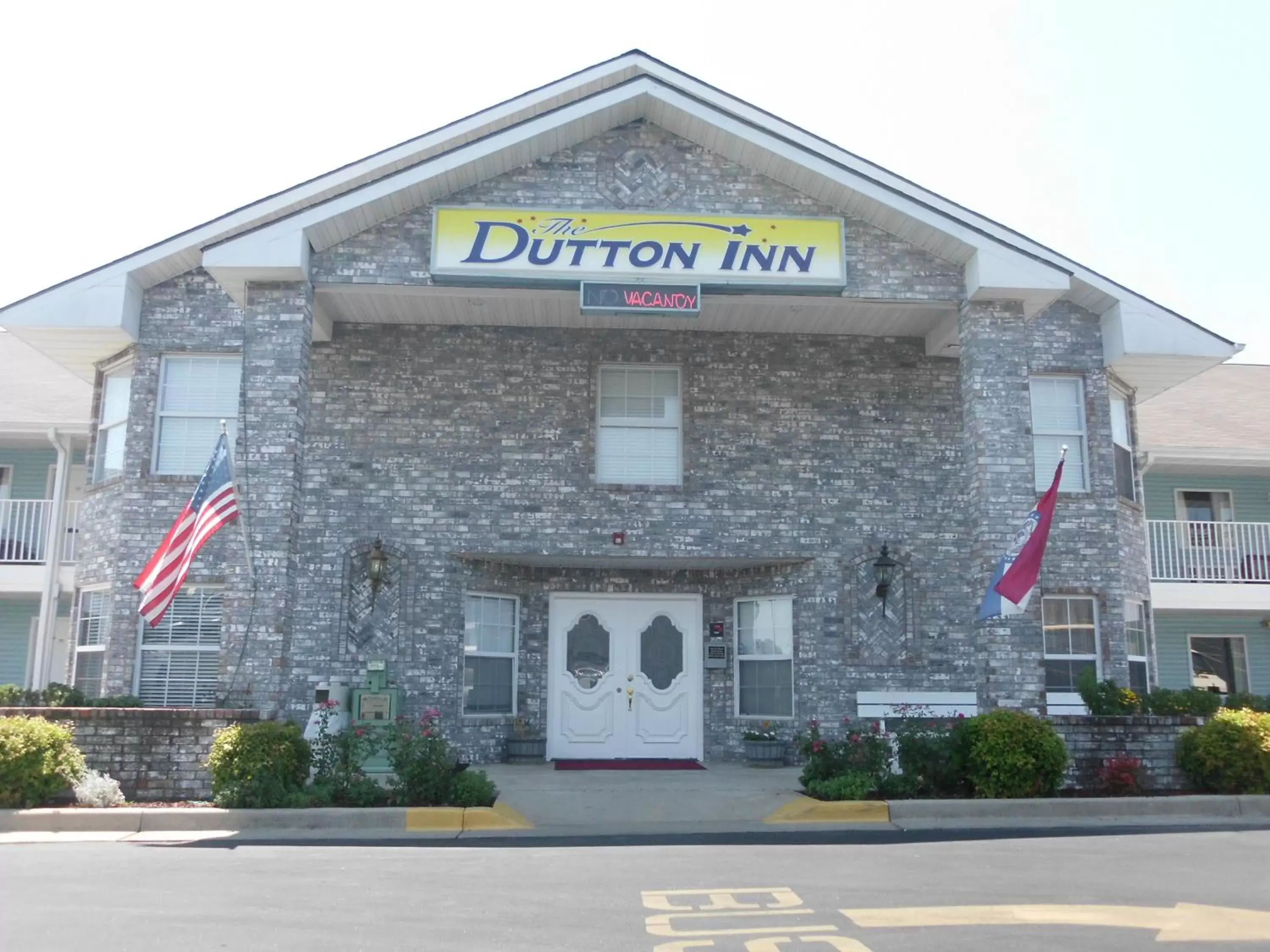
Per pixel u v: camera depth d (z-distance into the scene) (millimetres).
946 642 15352
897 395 15938
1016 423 13391
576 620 16281
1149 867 8703
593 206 13578
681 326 15750
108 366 16000
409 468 15281
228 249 12703
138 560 14633
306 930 6664
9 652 19469
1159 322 15789
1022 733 11859
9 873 8414
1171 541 19875
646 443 15797
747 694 16141
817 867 8703
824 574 15422
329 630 14805
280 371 12859
